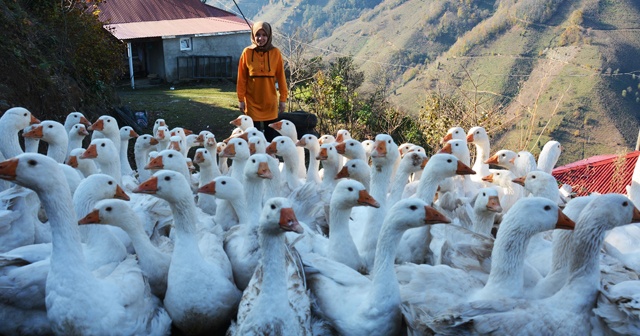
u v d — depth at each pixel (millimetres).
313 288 5062
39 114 12266
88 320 4340
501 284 4660
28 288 4574
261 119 10586
